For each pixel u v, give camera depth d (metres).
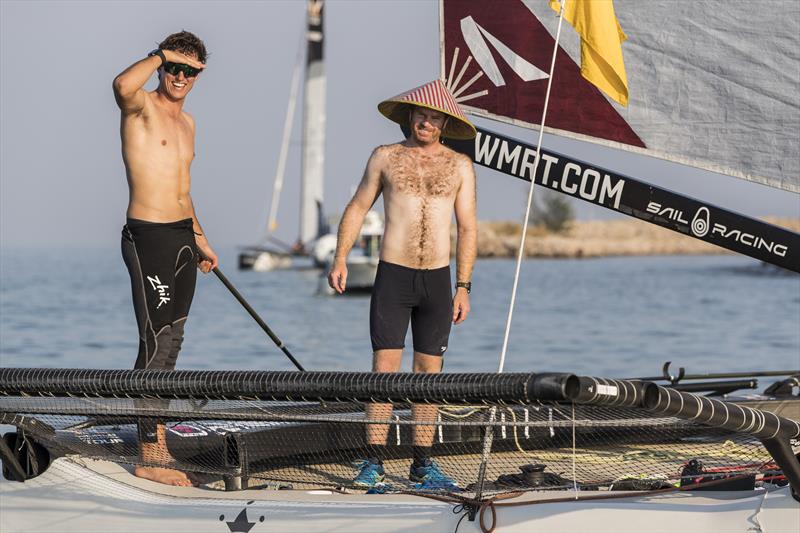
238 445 14.42
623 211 17.52
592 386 10.29
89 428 15.81
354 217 16.38
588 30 17.36
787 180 16.64
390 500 13.04
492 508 12.48
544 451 16.39
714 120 16.94
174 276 15.92
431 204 15.98
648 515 12.27
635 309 97.25
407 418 14.54
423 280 16.03
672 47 17.00
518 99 18.22
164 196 15.81
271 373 12.15
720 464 15.24
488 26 18.33
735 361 58.12
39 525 13.74
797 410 19.80
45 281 148.50
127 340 67.56
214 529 13.06
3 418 13.68
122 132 15.84
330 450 15.35
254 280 168.62
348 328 80.50
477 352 63.81
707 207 17.14
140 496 13.70
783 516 12.01
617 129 17.53
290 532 12.81
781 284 138.88
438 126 16.02
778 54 16.45
